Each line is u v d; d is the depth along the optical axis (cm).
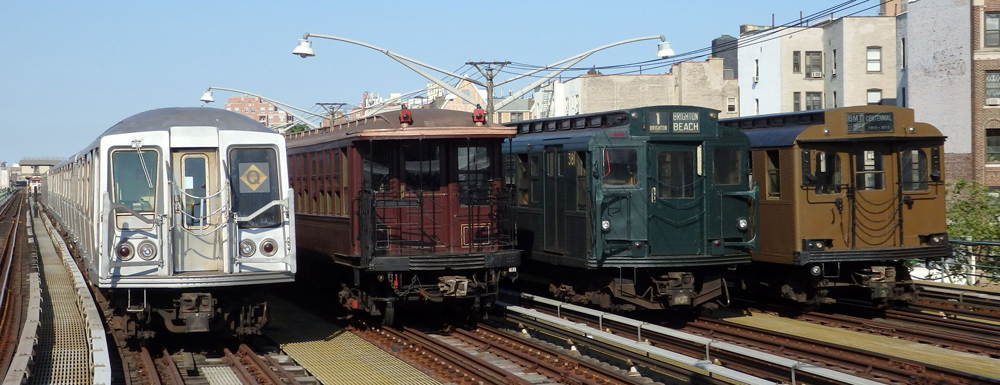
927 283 1919
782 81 4697
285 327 1538
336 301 1800
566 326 1338
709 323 1576
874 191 1593
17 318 1630
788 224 1569
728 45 6031
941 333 1401
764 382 952
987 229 2081
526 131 1791
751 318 1641
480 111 1494
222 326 1283
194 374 1180
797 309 1689
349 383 1098
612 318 1361
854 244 1573
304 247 1750
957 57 3362
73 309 1702
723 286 1625
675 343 1343
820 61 4716
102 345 1100
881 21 4434
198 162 1257
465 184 1477
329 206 1582
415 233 1457
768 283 1716
